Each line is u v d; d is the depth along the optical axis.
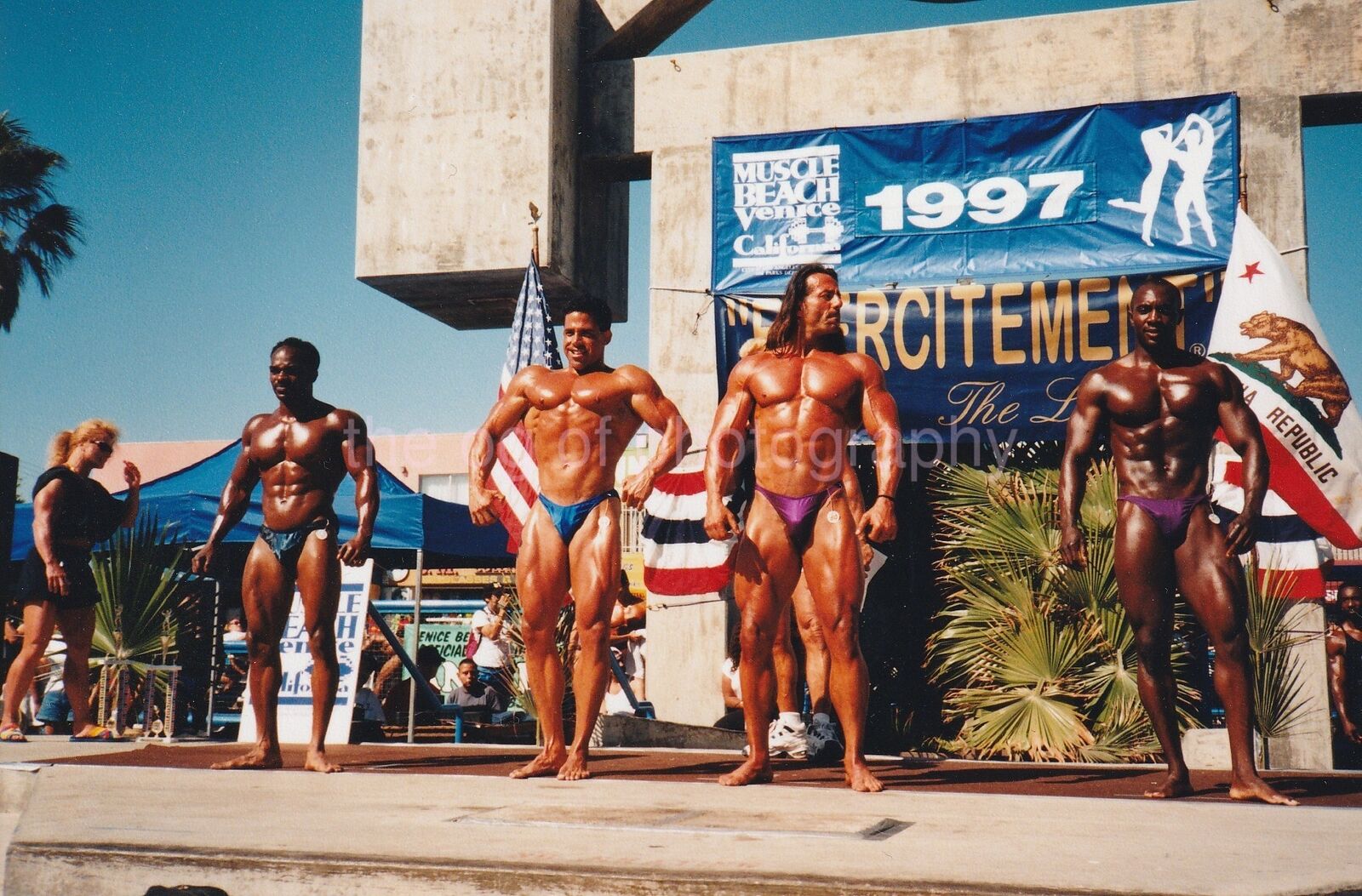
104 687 9.06
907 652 10.89
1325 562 9.85
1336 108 10.64
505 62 11.66
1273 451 8.45
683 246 11.43
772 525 5.30
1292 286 8.63
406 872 3.25
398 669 11.94
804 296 5.46
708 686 10.65
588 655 5.63
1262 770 6.64
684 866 3.14
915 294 10.64
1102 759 8.18
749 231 11.17
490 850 3.40
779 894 2.99
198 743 7.94
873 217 10.97
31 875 3.58
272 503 6.09
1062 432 10.30
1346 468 8.30
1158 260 10.35
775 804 4.39
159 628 8.66
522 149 11.52
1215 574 4.79
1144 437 4.96
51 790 4.96
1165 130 10.49
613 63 11.95
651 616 10.84
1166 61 10.74
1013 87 11.04
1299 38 10.47
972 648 9.00
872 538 5.19
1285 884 2.90
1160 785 4.90
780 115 11.47
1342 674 9.69
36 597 7.95
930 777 5.78
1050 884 2.90
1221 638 4.78
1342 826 3.86
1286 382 8.49
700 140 11.59
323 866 3.33
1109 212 10.55
